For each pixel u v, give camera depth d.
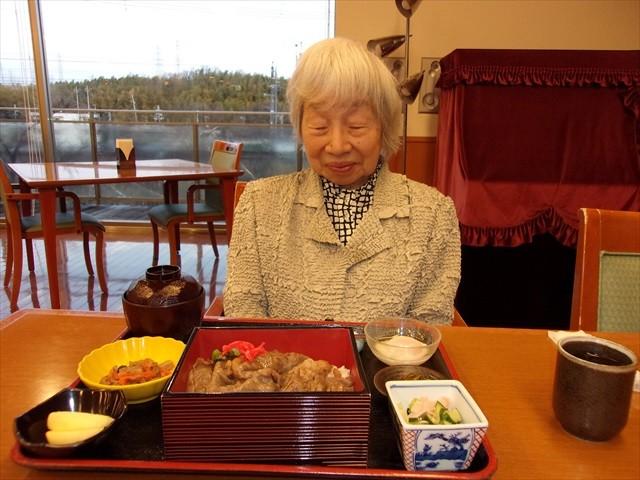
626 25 3.49
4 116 4.40
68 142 4.61
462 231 2.46
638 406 0.73
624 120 2.31
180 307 0.82
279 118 4.62
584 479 0.58
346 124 0.99
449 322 1.10
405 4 3.22
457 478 0.55
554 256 2.45
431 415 0.59
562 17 3.50
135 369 0.73
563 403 0.66
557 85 2.32
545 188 2.39
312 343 0.77
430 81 3.60
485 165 2.42
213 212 3.49
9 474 0.57
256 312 1.10
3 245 4.23
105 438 0.60
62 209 3.94
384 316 1.07
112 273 3.54
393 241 1.09
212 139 4.68
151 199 4.93
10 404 0.71
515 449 0.63
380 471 0.56
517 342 0.94
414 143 3.72
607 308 1.10
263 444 0.57
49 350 0.86
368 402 0.56
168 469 0.56
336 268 1.08
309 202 1.12
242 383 0.62
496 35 3.54
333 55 0.96
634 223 1.11
